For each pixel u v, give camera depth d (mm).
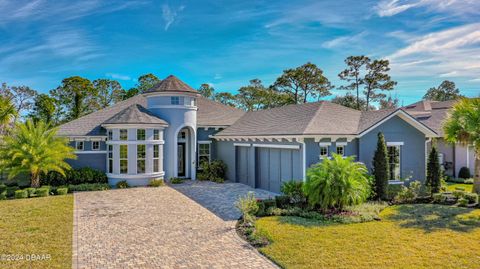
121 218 11953
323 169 12297
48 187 17562
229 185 20469
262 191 18078
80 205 14328
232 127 23766
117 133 19984
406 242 8836
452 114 15727
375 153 14867
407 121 16359
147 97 23109
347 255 7871
